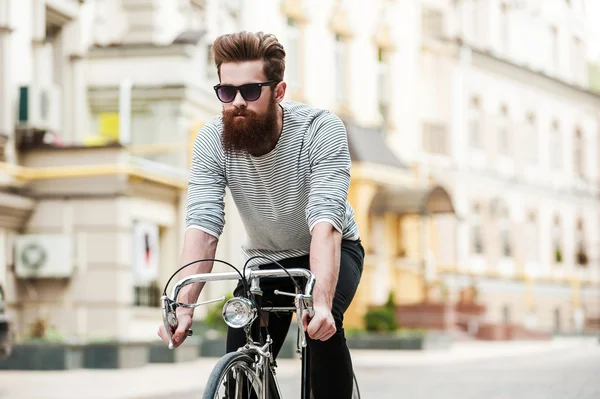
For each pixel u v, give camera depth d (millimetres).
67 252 22531
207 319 26125
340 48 39781
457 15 50219
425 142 44812
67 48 24328
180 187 25641
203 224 5535
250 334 5453
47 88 22203
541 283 54344
